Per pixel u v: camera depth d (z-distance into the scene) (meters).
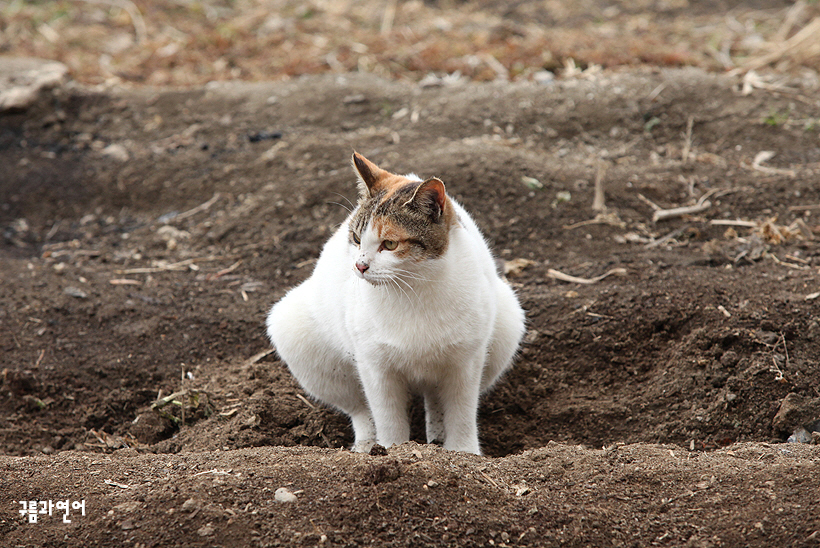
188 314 4.78
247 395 4.11
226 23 9.79
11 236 5.95
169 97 7.46
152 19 9.98
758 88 6.67
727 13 9.36
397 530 2.50
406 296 3.07
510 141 6.32
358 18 9.80
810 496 2.54
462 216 3.63
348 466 2.79
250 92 7.45
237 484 2.71
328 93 7.29
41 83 7.29
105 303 4.84
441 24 9.41
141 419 3.98
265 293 5.07
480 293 3.17
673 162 6.03
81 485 2.83
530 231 5.34
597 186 5.54
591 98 6.71
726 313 4.02
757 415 3.51
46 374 4.19
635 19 9.46
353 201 5.71
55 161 6.73
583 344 4.20
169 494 2.66
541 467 2.93
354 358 3.48
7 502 2.72
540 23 9.57
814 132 6.10
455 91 7.13
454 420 3.43
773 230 4.91
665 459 2.94
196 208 6.14
